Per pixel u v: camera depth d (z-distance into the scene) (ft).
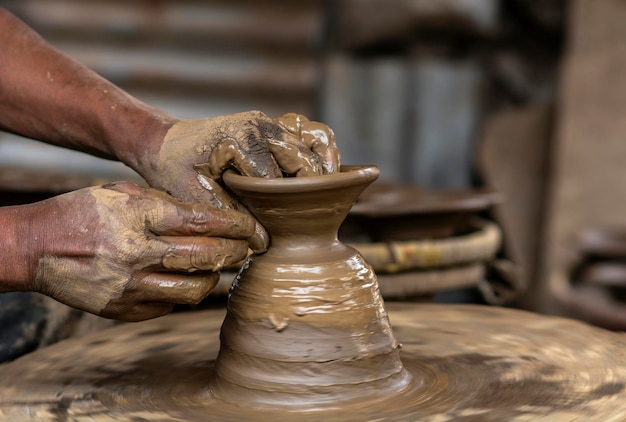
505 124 19.36
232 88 20.24
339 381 5.68
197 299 5.88
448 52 19.86
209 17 20.06
